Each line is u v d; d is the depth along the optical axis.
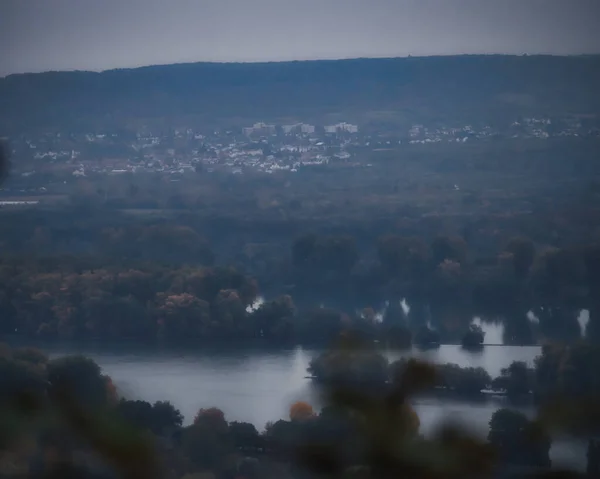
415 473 1.86
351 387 1.94
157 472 1.91
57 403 1.89
